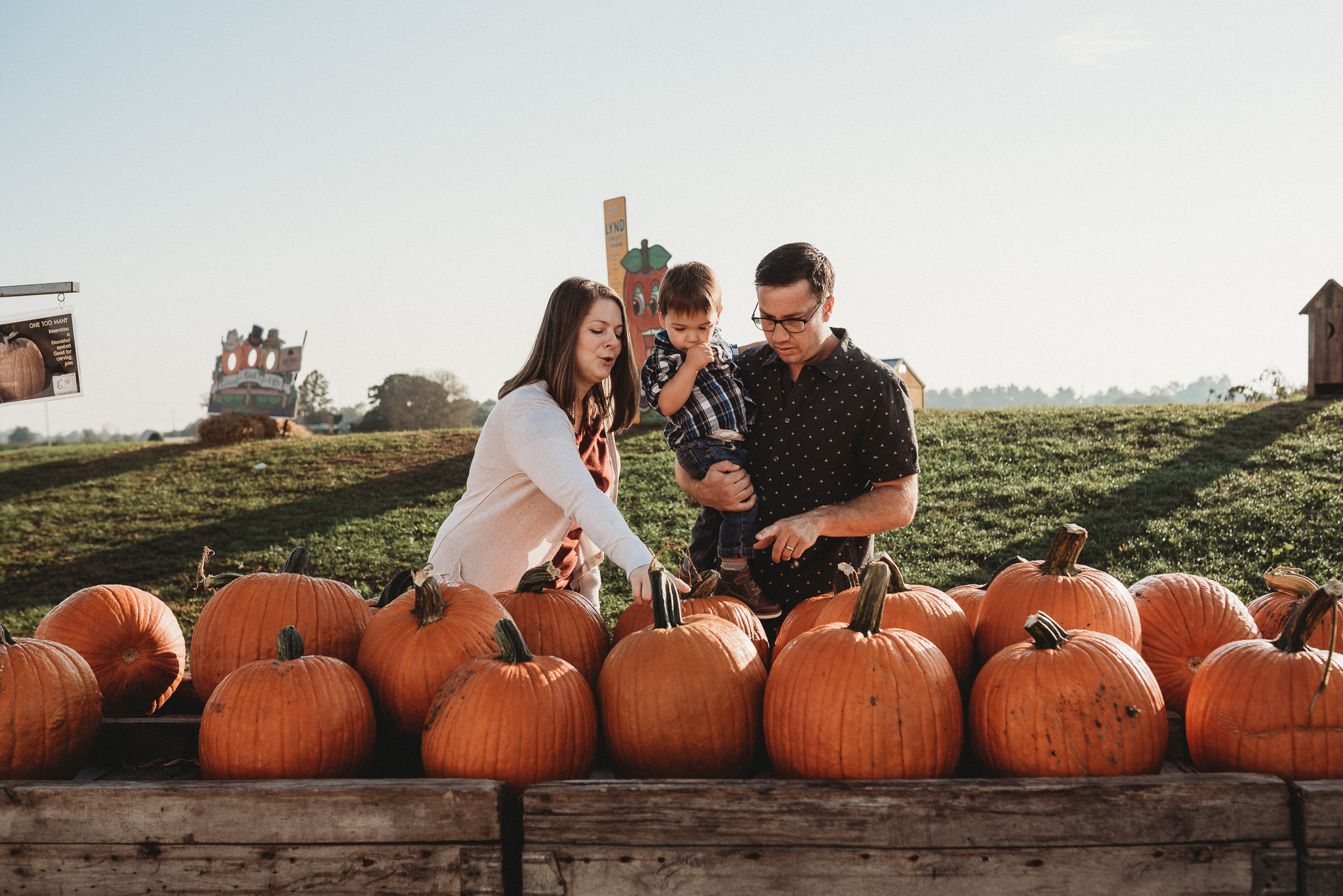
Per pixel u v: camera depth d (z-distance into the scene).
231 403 32.22
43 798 1.91
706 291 3.17
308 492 15.07
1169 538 8.43
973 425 15.23
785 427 3.00
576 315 2.81
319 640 2.54
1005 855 1.75
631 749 2.18
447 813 1.84
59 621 2.68
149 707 2.78
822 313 2.80
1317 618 2.04
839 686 2.04
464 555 2.90
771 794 1.78
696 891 1.78
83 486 17.02
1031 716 2.00
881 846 1.76
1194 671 2.55
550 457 2.63
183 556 11.45
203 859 1.87
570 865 1.80
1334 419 13.24
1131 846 1.75
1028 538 8.76
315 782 1.89
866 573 2.19
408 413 73.56
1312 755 1.94
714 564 3.28
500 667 2.16
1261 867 1.75
